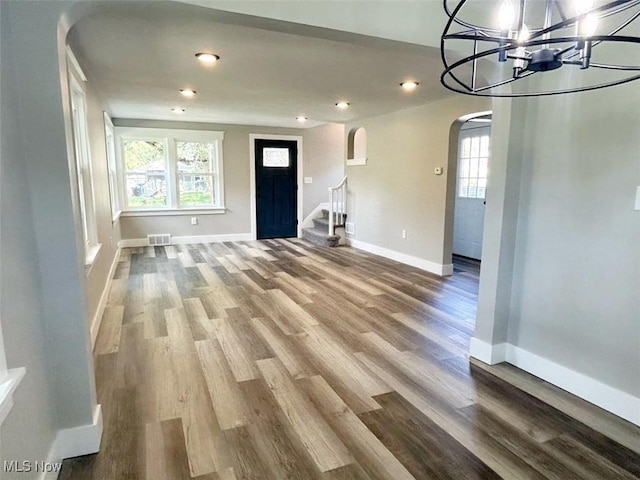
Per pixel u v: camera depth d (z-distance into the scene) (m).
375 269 5.45
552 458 1.83
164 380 2.49
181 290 4.40
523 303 2.63
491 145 2.63
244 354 2.86
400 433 2.00
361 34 2.06
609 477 1.71
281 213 8.02
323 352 2.90
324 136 8.12
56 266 1.68
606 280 2.17
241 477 1.69
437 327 3.40
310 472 1.73
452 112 4.80
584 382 2.30
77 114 3.21
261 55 3.16
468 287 4.60
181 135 6.98
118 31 2.65
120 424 2.04
